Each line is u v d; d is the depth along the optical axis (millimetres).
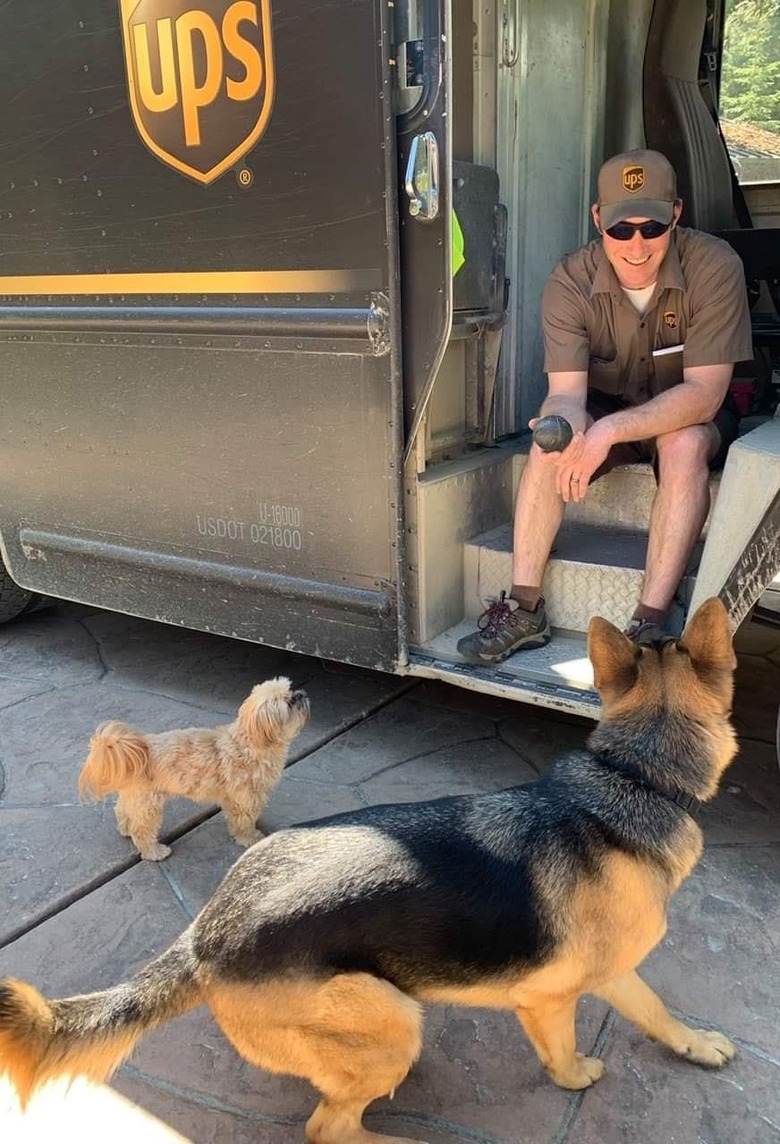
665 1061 2066
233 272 2979
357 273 2736
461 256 2754
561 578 3133
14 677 4172
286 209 2801
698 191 4234
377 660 3143
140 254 3162
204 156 2898
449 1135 1909
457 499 3223
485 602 3297
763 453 2422
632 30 4023
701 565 2709
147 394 3336
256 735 2734
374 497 2938
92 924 2551
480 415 3512
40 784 3256
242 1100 2008
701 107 4320
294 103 2682
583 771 1987
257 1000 1676
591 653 2062
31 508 3902
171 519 3463
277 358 2979
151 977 1684
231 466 3223
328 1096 1775
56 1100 1999
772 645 4082
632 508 3387
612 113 4059
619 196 2893
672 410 2865
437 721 3635
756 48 4453
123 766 2678
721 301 2936
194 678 4121
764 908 2514
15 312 3555
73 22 3025
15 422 3787
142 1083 2049
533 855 1804
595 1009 2232
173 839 2957
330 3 2537
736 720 3459
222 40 2748
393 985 1717
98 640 4602
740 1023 2152
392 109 2539
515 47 3314
